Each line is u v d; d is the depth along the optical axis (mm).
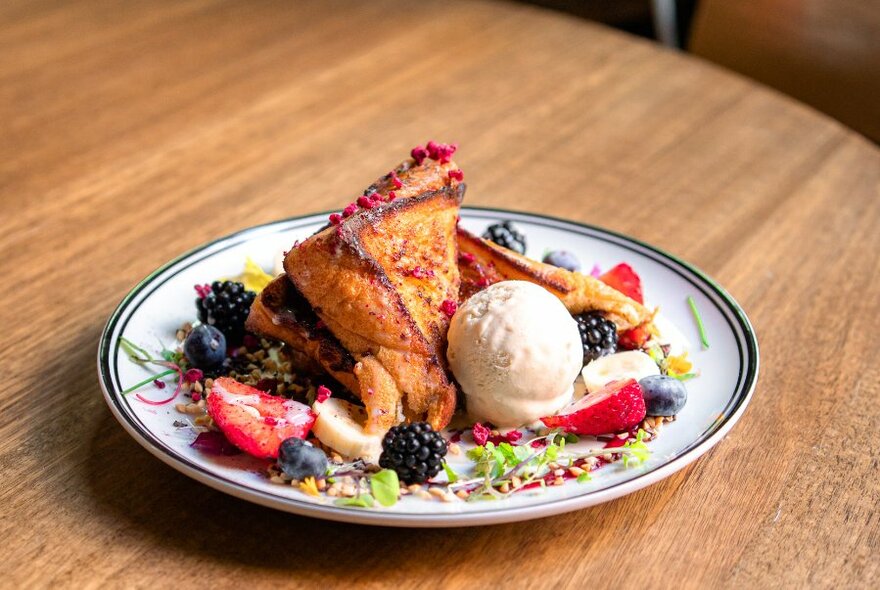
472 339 498
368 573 428
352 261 492
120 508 451
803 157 745
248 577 424
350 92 806
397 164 720
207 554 433
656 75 843
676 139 763
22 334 559
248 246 595
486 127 769
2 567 426
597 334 534
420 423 458
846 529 458
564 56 869
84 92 791
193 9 932
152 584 420
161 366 519
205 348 520
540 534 447
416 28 908
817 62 837
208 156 722
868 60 812
